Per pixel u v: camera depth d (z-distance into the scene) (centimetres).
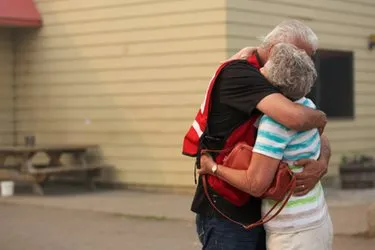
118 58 1312
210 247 384
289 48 367
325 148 394
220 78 379
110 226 966
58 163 1288
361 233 870
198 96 1205
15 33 1455
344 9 1410
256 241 384
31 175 1224
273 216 369
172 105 1241
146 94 1276
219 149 379
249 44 1201
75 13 1368
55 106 1409
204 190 385
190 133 396
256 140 364
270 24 1240
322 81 1384
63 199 1193
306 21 1322
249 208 379
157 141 1265
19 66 1455
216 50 1178
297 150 367
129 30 1292
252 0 1207
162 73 1252
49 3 1402
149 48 1267
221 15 1170
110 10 1316
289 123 357
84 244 847
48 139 1421
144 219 1019
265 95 362
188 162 1227
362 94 1461
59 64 1398
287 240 368
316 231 371
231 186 374
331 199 1184
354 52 1438
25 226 966
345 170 1334
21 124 1460
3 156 1263
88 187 1321
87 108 1361
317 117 363
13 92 1466
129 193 1259
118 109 1316
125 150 1309
